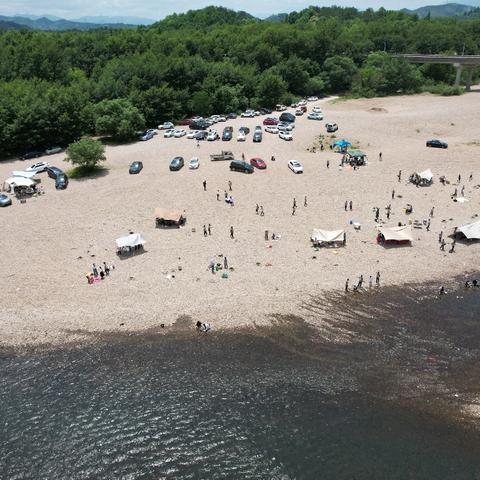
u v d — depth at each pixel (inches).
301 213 3046.3
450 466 1489.9
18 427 1662.2
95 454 1569.9
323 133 4685.0
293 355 1950.1
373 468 1492.4
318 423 1647.4
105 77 5502.0
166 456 1557.6
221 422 1665.8
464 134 4598.9
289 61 6761.8
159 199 3255.4
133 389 1807.3
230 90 5748.0
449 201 3193.9
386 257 2583.7
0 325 2111.2
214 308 2194.9
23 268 2484.0
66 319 2140.7
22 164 4097.0
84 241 2733.8
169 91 5300.2
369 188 3393.2
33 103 4416.8
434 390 1768.0
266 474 1488.7
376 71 6998.0
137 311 2180.1
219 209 3105.3
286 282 2370.8
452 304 2240.4
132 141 4643.2
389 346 1989.4
